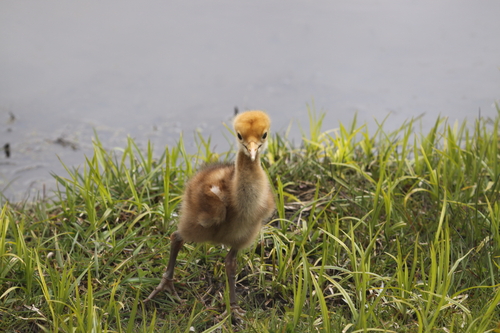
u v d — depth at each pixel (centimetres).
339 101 1714
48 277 866
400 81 1820
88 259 909
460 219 985
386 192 1070
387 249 941
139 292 794
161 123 1644
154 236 947
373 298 824
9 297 824
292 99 1741
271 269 908
